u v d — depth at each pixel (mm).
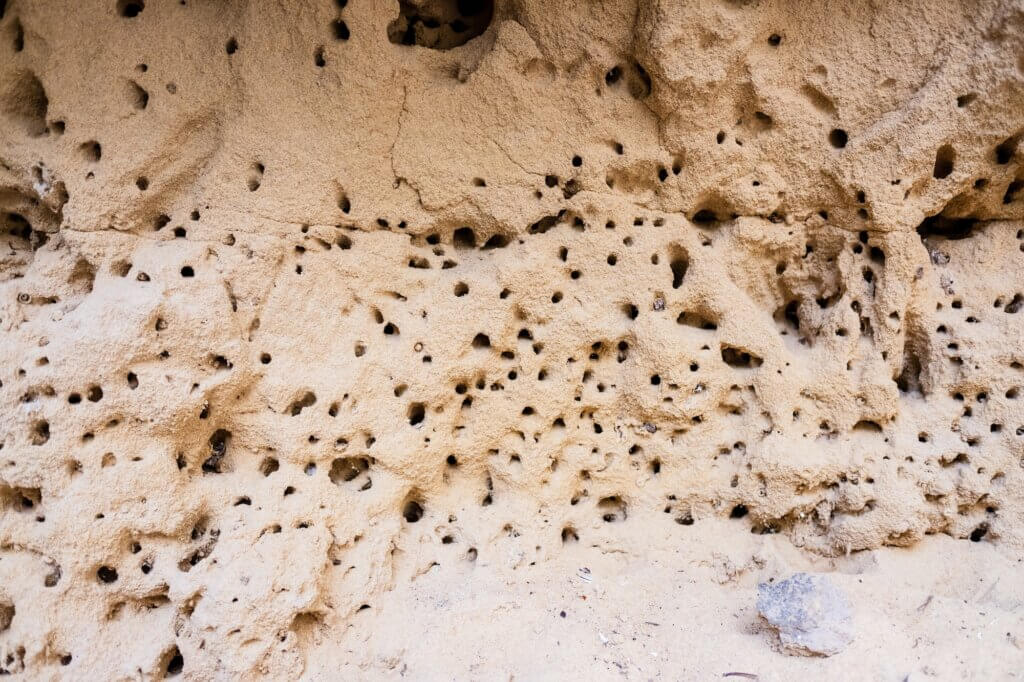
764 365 2965
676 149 2871
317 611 2592
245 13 2615
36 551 2438
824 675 2459
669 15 2631
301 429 2689
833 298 3062
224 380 2598
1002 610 2795
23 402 2443
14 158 2578
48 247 2676
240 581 2473
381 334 2816
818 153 2863
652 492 3027
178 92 2613
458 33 3020
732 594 2863
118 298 2498
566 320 2893
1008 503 2996
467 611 2666
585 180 2859
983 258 3053
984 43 2652
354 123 2697
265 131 2652
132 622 2488
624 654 2586
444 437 2887
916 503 2912
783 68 2820
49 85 2543
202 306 2564
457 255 2951
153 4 2611
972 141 2781
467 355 2861
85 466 2438
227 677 2404
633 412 2994
